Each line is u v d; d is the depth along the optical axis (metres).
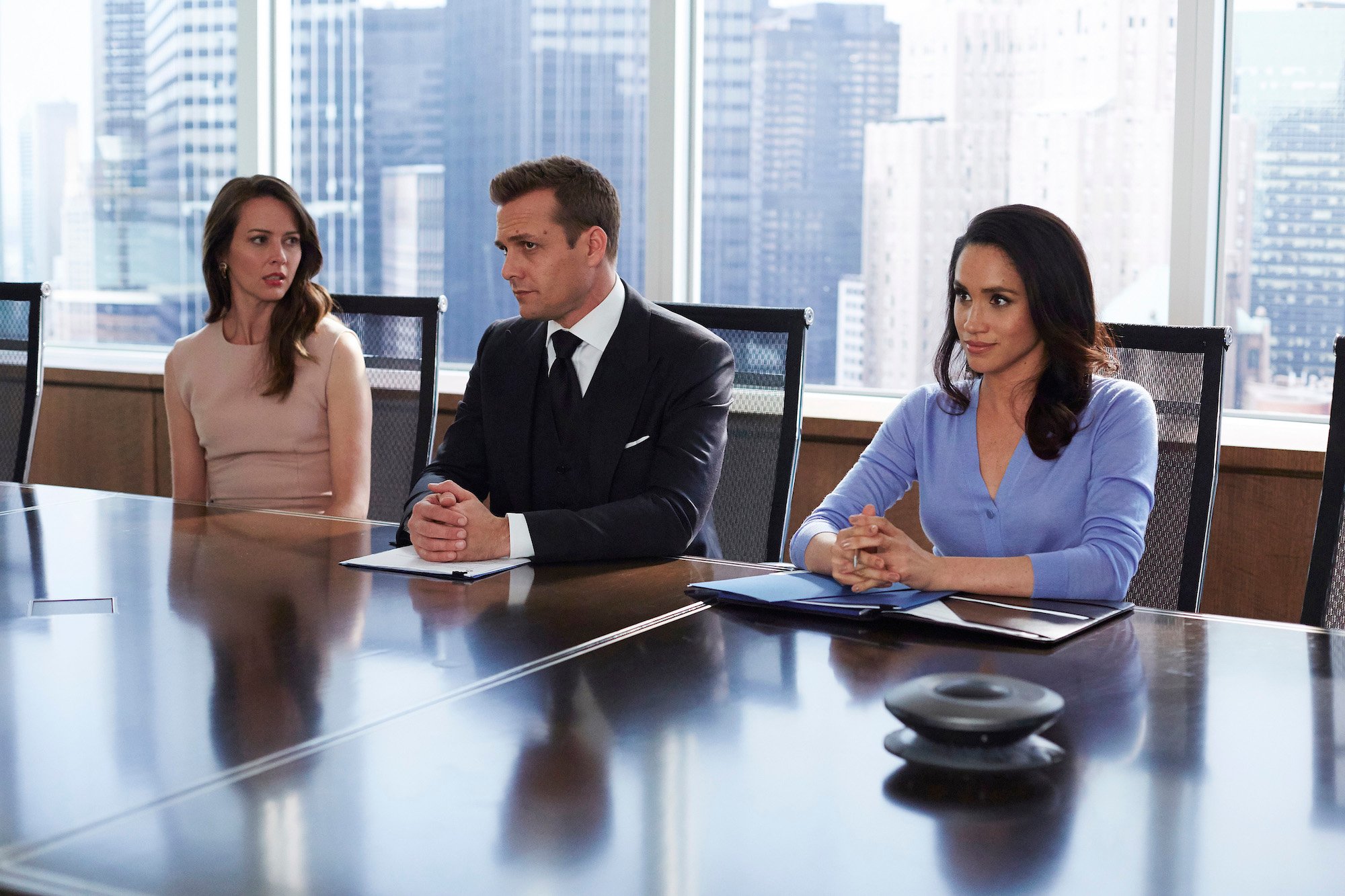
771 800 0.94
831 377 3.52
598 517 1.81
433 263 3.99
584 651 1.33
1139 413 1.83
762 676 1.25
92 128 4.43
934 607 1.49
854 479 1.99
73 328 4.55
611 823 0.90
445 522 1.75
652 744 1.06
